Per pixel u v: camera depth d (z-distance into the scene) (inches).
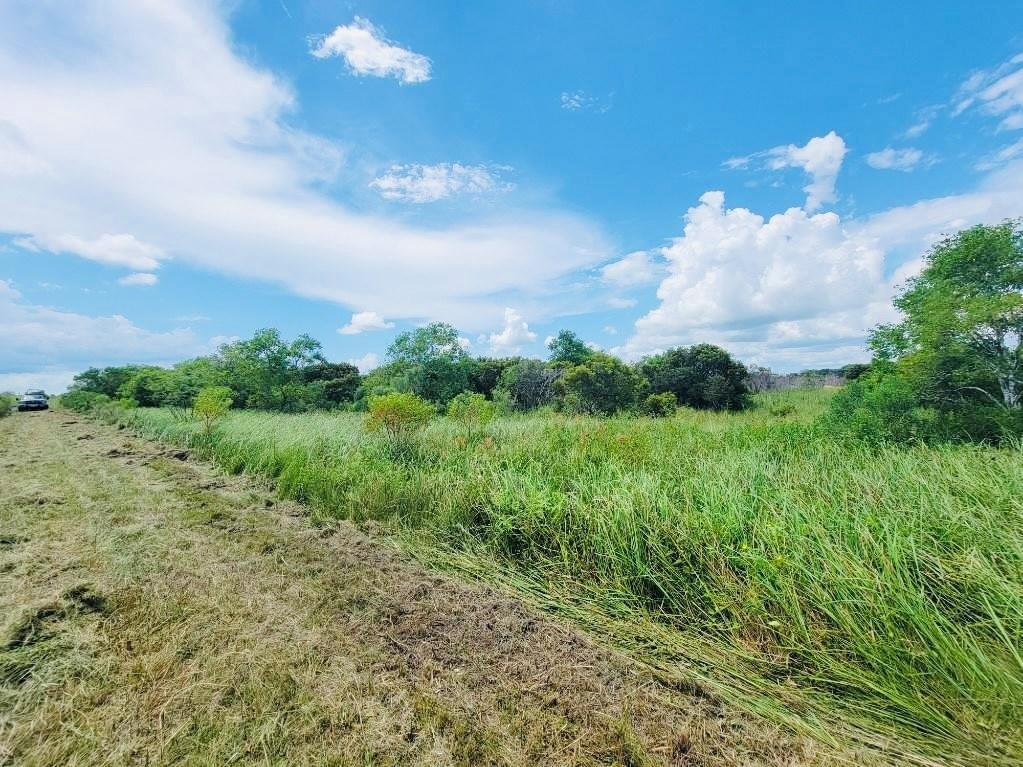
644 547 142.4
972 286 277.7
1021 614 93.8
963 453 201.2
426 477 238.7
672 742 81.5
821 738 82.6
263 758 78.0
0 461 349.1
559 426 387.2
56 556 161.0
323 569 154.9
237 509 223.9
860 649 95.6
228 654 105.9
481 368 1186.0
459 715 88.5
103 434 549.0
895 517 132.6
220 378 932.0
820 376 1195.3
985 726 79.4
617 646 112.9
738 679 99.2
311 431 392.5
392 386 981.8
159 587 138.6
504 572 154.6
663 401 756.6
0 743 80.0
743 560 122.3
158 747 79.8
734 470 194.5
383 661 105.0
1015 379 255.0
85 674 98.0
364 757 78.2
